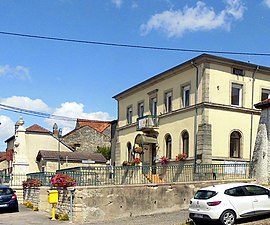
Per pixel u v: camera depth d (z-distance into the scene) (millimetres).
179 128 32906
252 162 24188
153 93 37094
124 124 42719
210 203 14898
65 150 52531
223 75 31031
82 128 60625
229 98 31156
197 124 30609
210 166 25484
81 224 18203
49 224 18266
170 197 20859
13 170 33938
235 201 15062
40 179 27078
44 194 24516
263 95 32938
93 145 60594
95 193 19125
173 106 33969
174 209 20859
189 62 31422
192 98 31516
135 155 39688
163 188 20766
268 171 22828
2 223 18812
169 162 33625
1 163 55844
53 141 51219
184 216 18688
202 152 29656
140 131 38469
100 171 20141
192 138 31109
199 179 25047
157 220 18062
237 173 25000
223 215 14719
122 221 18547
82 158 48875
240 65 31609
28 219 20203
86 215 18750
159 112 36000
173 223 16750
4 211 23859
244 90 31797
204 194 15414
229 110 31062
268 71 32969
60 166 46781
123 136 42750
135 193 20016
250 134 31859
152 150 36875
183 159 31578
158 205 20469
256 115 32281
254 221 15344
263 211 15500
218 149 30234
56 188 21516
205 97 30062
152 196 20406
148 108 37906
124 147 42344
